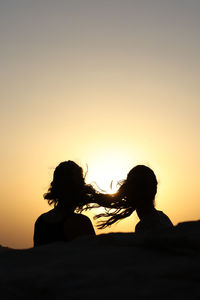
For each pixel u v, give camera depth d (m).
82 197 3.34
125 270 1.12
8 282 1.10
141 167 3.27
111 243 1.44
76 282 1.06
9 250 1.45
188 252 1.27
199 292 0.95
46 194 3.43
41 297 1.03
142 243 1.39
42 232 3.31
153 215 3.21
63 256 1.32
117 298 0.94
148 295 0.94
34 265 1.24
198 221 1.63
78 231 3.28
